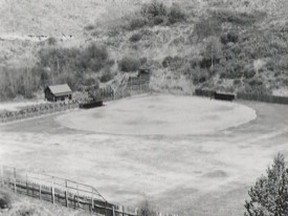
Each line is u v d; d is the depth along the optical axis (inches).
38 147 2342.5
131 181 1825.8
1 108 3280.0
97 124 2815.0
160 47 4525.1
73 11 6023.6
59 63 4384.8
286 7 4810.5
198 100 3484.3
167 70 4128.9
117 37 4995.1
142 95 3754.9
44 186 1640.0
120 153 2212.1
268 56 3882.9
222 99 3464.6
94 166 2022.6
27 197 1648.6
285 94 3435.0
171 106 3289.9
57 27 5590.6
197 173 1903.3
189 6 5595.5
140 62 4325.8
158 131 2618.1
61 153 2230.6
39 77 3880.4
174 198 1646.2
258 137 2439.7
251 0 5182.1
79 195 1608.0
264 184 1015.6
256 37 4197.8
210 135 2508.6
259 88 3550.7
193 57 4190.5
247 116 2925.7
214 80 3850.9
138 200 1632.6
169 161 2070.6
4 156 2192.4
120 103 3437.5
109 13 5915.4
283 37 4101.9
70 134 2596.0
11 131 2694.4
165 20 5260.8
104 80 4151.1
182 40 4495.6
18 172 1948.8
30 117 3031.5
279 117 2881.4
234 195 1658.5
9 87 3636.8
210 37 4318.4
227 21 4771.2
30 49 4741.6
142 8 5708.7
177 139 2445.9
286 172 1024.2
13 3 5772.6
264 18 4724.4
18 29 5339.6
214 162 2039.9
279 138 2410.2
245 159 2069.4
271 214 989.2
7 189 1705.2
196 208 1557.6
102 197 1565.0
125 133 2593.5
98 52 4498.0
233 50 4099.4
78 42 5002.5
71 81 3922.2
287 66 3690.9
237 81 3737.7
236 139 2412.6
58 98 3486.7
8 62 4345.5
